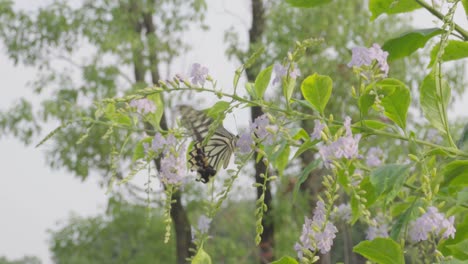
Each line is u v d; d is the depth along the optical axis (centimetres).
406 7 273
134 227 1453
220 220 1208
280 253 1201
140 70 1389
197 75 233
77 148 1341
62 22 1404
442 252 212
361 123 230
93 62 1391
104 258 1512
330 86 227
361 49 218
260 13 1295
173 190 241
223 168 239
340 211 357
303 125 845
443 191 248
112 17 1395
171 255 1445
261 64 1214
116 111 274
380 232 308
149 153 249
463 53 256
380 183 205
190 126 237
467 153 218
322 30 1222
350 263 660
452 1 217
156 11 1384
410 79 1178
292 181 1109
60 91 1391
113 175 262
